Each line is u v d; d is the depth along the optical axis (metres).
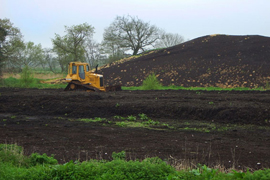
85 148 8.88
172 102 16.28
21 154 7.66
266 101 16.25
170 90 25.70
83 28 44.72
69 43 45.69
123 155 7.94
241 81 31.17
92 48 61.53
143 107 15.54
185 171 6.61
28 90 25.75
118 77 39.12
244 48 41.44
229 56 39.56
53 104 16.77
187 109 14.78
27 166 7.20
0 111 16.62
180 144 9.43
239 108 13.99
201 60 39.81
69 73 23.70
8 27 37.66
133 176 6.26
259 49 40.16
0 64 36.88
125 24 61.03
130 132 11.29
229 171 6.91
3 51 38.00
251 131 11.72
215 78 33.00
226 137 10.67
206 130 11.77
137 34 61.41
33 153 7.89
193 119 14.25
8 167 6.73
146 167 6.46
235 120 13.35
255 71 33.16
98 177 6.26
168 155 8.21
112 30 61.50
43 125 12.67
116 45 62.47
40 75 46.97
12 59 38.91
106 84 36.69
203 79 33.28
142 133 11.12
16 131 11.27
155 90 25.88
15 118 14.75
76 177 6.31
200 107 14.68
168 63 41.03
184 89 27.88
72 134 10.81
